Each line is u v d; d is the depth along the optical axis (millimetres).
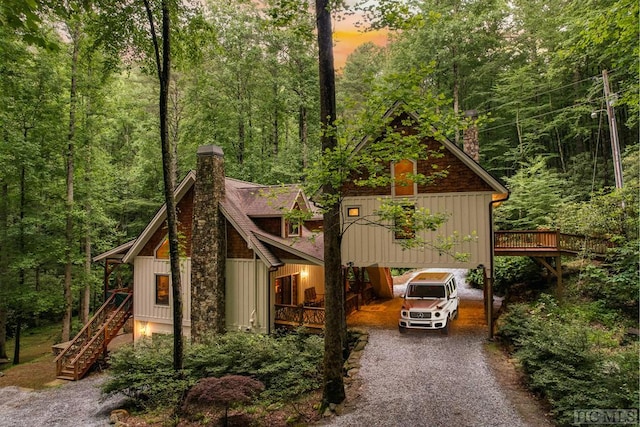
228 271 14961
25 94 15914
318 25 8430
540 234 13781
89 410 10586
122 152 30188
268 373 9711
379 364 10320
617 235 12898
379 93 7805
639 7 8211
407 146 8500
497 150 28172
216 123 25344
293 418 7891
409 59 26797
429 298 13406
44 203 17359
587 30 9664
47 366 15664
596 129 23719
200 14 11062
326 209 8273
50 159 17766
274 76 26188
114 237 21734
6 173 15570
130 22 10203
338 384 8219
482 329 13102
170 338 13109
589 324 11039
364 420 7434
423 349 11312
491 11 24844
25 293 16297
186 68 12891
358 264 14016
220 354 10625
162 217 15828
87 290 19531
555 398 7109
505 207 20234
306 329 12789
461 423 7047
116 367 10812
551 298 13250
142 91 28922
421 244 9062
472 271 21516
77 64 17422
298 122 31141
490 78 28109
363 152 8070
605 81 17062
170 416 8914
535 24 25328
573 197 19797
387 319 15094
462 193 12914
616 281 11562
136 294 16500
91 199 18797
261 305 14375
